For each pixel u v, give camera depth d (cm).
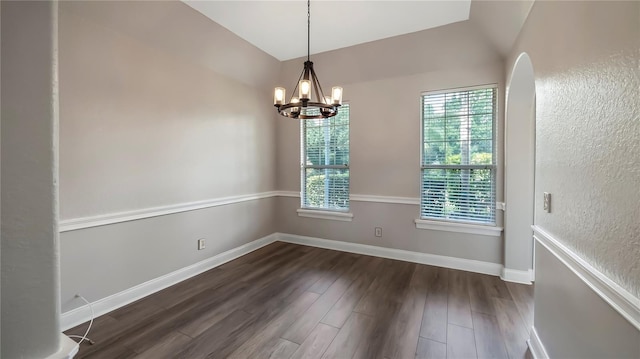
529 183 292
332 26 297
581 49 124
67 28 209
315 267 340
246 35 316
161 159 277
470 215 332
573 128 132
